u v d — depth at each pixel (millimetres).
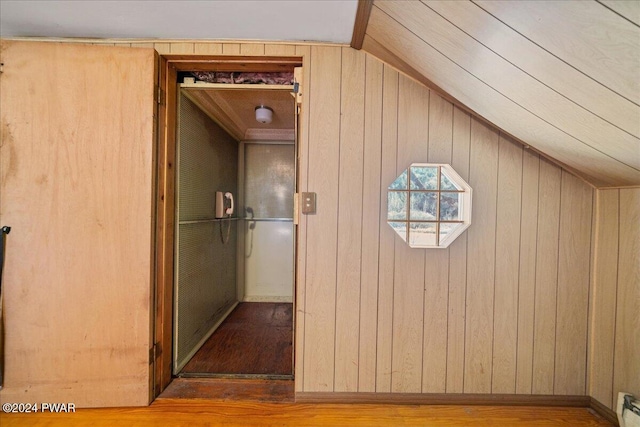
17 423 1266
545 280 1425
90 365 1349
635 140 962
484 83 1093
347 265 1417
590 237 1421
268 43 1407
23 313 1324
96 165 1338
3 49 1303
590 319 1422
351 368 1424
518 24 797
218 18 1237
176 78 1570
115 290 1352
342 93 1409
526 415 1369
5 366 1321
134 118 1350
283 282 2990
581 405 1422
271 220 2969
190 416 1319
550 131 1147
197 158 1942
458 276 1424
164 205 1464
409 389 1430
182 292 1723
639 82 771
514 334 1431
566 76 868
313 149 1410
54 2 1142
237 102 2045
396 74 1409
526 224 1422
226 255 2592
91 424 1267
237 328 2291
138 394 1365
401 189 1419
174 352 1605
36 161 1316
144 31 1344
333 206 1415
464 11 851
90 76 1330
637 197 1234
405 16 1020
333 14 1187
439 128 1415
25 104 1310
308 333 1418
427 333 1426
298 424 1288
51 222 1325
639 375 1217
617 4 647
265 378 1598
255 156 2971
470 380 1431
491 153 1415
